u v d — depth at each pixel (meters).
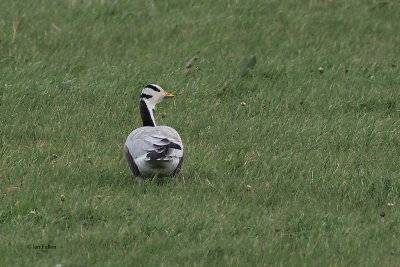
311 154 14.84
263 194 12.86
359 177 13.58
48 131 15.57
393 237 11.39
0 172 13.26
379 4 25.80
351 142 15.64
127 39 22.80
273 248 10.78
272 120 16.92
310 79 19.80
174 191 12.79
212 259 10.46
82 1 25.75
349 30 23.92
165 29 23.52
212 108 17.50
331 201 12.70
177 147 12.46
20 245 10.67
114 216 11.70
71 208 11.81
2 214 11.65
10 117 16.47
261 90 18.67
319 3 26.03
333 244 11.01
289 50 22.14
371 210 12.38
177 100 17.98
